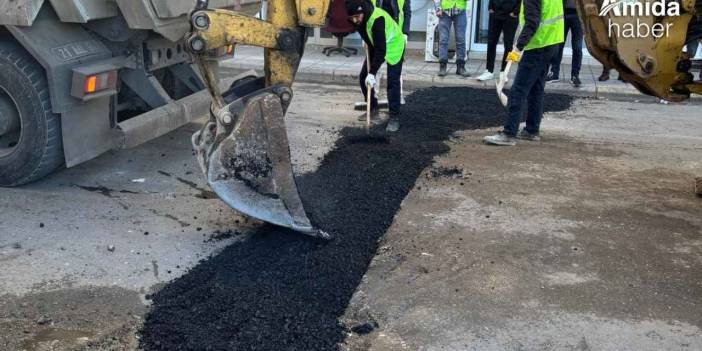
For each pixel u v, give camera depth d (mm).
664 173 6398
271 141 4348
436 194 5652
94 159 6277
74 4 4988
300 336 3438
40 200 5242
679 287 4121
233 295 3809
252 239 4590
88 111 5273
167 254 4402
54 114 5172
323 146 6887
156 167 6129
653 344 3500
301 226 4512
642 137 7742
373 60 7078
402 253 4504
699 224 5133
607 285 4125
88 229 4742
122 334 3473
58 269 4145
